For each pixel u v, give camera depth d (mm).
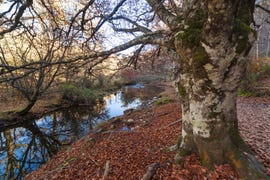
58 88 17453
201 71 2840
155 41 3631
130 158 4992
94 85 24453
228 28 2436
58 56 8867
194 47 2795
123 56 6859
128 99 22062
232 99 3051
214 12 2340
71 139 10547
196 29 2844
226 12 2289
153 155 4648
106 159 5520
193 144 3602
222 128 3090
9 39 11375
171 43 3326
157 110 11656
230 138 3160
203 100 3041
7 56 12781
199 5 2973
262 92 11523
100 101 21359
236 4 2258
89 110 17500
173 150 4316
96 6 5953
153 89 27062
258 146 4176
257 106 9383
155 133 7082
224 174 3018
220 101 2990
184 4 3578
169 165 3740
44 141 10750
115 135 8102
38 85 13211
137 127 8906
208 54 2680
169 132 6637
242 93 12438
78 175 5117
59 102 17625
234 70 2768
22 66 3504
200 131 3201
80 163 5883
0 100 15844
